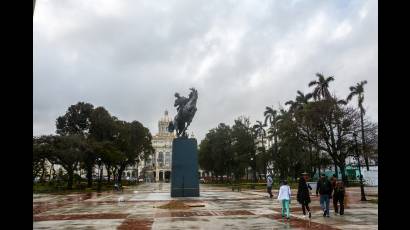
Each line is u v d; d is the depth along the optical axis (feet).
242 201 106.01
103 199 129.08
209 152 304.30
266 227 52.13
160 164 552.41
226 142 279.49
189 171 124.57
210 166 318.86
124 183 337.11
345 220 58.13
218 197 124.16
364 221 56.70
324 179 63.36
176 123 125.90
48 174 268.21
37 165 201.77
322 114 156.66
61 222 61.93
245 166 263.90
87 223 60.34
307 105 165.99
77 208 91.30
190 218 65.05
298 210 76.54
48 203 111.24
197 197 122.83
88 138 228.02
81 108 250.98
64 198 138.41
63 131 250.57
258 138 305.12
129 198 128.98
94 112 247.91
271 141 277.64
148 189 229.86
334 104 157.38
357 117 154.20
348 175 218.59
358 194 122.21
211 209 81.76
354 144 145.48
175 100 126.82
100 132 247.70
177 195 123.85
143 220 63.46
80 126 253.03
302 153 214.28
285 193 61.72
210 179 436.35
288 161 236.84
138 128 284.61
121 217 68.85
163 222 60.03
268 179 124.67
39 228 54.65
